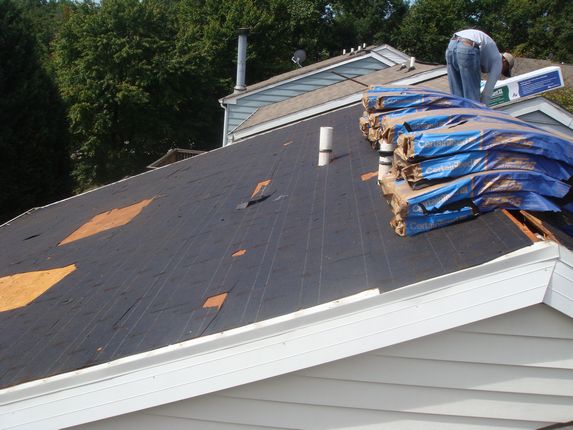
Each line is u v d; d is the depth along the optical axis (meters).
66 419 2.99
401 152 3.17
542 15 41.75
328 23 45.53
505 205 2.98
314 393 3.04
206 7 36.72
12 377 3.22
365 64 17.89
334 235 3.72
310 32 43.78
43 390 2.98
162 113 31.06
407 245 3.04
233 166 8.14
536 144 3.02
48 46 38.44
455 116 3.77
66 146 22.69
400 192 3.07
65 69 28.97
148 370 2.87
